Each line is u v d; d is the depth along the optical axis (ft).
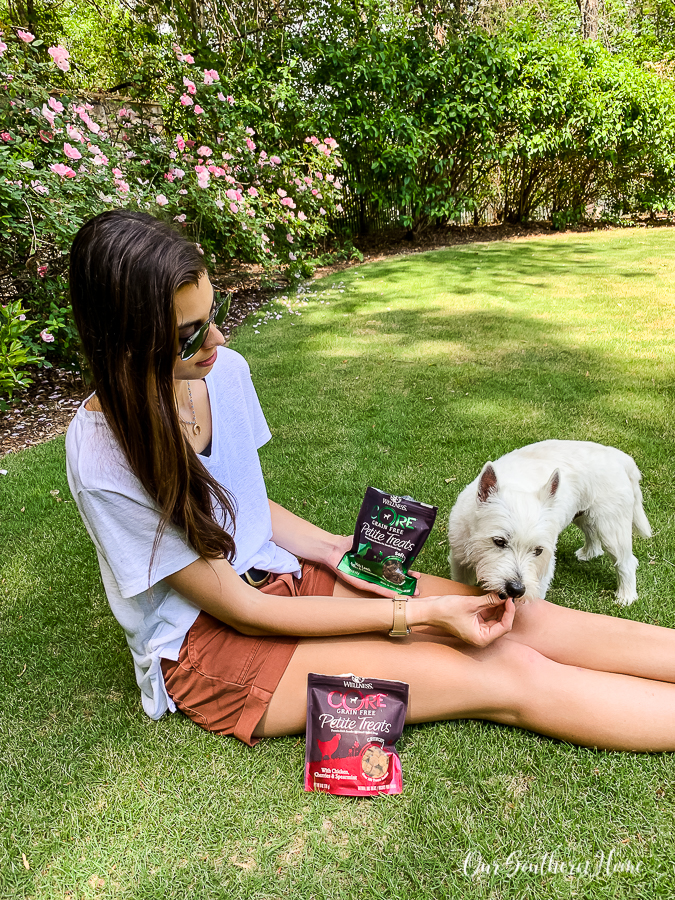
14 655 7.89
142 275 4.63
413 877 5.19
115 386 4.90
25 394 17.54
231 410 6.56
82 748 6.51
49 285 16.01
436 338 20.62
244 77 29.48
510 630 6.48
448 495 11.25
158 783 6.09
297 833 5.61
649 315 22.21
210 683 6.10
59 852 5.51
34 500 11.80
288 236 27.17
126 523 5.34
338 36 34.06
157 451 5.04
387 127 33.60
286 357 19.35
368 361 18.65
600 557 10.00
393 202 37.32
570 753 6.18
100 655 7.84
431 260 34.30
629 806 5.73
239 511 6.55
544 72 36.78
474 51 35.63
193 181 21.31
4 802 5.97
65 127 16.99
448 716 6.31
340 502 11.19
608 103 38.27
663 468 11.86
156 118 24.18
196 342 5.15
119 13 34.47
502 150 37.83
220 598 5.79
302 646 6.13
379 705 5.98
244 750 6.37
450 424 14.15
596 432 13.43
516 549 7.42
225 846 5.53
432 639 6.37
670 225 44.34
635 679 6.11
